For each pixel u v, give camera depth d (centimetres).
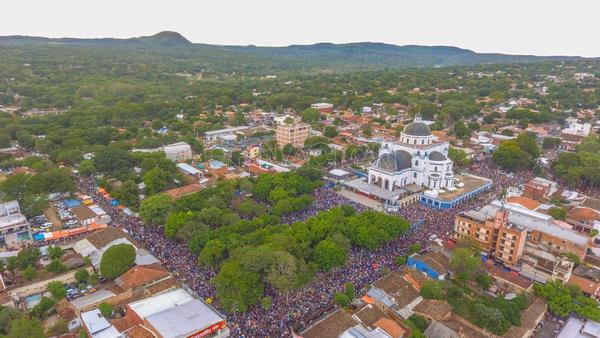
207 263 11356
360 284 11400
